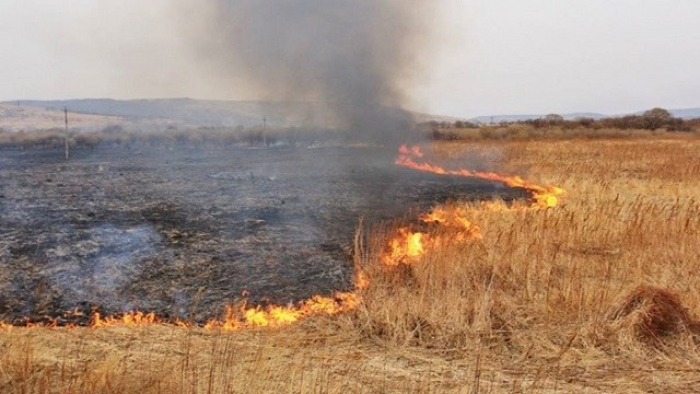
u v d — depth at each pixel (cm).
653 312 616
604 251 895
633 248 870
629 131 5531
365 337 591
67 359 488
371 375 502
